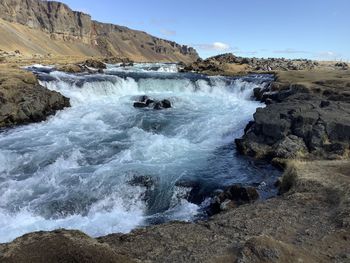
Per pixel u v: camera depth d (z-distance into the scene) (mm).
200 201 17344
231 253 9781
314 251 10016
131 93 42938
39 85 35156
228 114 32781
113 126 29672
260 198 16047
